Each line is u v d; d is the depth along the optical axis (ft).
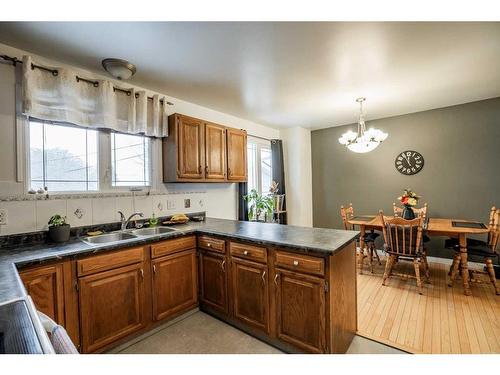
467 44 6.29
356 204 14.84
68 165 7.23
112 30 5.48
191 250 7.84
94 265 5.69
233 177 10.85
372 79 8.39
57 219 6.44
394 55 6.80
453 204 11.91
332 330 5.34
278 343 6.17
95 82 7.30
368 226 11.25
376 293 9.28
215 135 10.16
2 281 3.66
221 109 11.53
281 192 15.01
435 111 12.23
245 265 6.73
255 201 13.28
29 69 6.05
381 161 13.91
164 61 6.96
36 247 5.81
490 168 11.06
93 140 7.77
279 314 6.06
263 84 8.68
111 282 5.97
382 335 6.66
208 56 6.72
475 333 6.63
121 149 8.45
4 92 6.07
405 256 9.55
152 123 8.78
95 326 5.68
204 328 7.09
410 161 12.96
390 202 13.69
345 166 15.16
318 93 9.61
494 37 5.97
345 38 5.96
